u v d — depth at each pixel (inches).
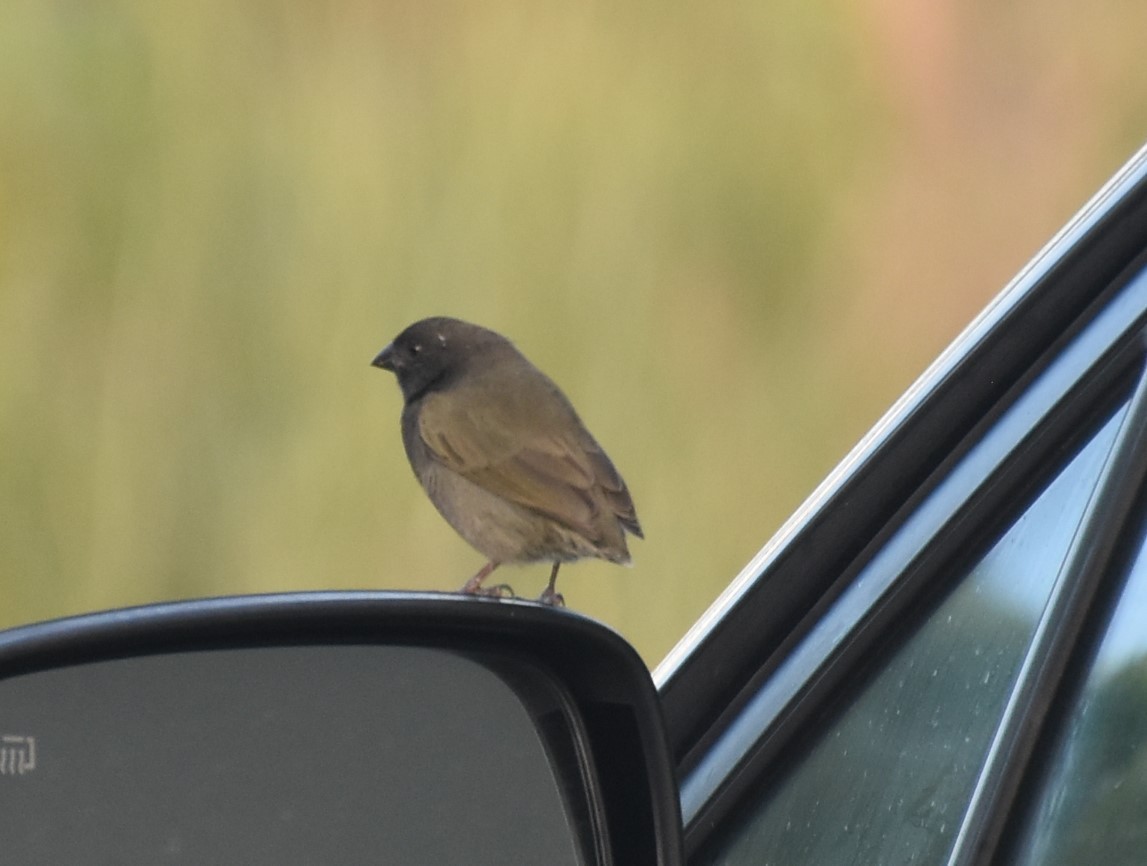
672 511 510.3
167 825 134.9
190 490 512.1
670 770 147.6
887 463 178.2
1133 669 135.4
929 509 172.1
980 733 148.3
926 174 607.5
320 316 534.3
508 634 146.3
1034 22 632.4
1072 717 137.8
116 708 133.6
